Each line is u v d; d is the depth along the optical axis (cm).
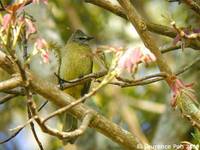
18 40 694
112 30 1692
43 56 671
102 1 945
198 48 895
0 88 674
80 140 1572
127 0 759
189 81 1304
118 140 742
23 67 646
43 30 1435
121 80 713
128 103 1677
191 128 1316
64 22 1658
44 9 1452
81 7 1722
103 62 718
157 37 1328
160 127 1367
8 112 1623
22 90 842
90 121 736
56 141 1543
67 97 733
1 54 700
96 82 847
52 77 1244
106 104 1639
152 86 1697
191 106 744
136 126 1600
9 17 644
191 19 1319
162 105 1659
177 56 1373
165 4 1540
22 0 657
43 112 1394
